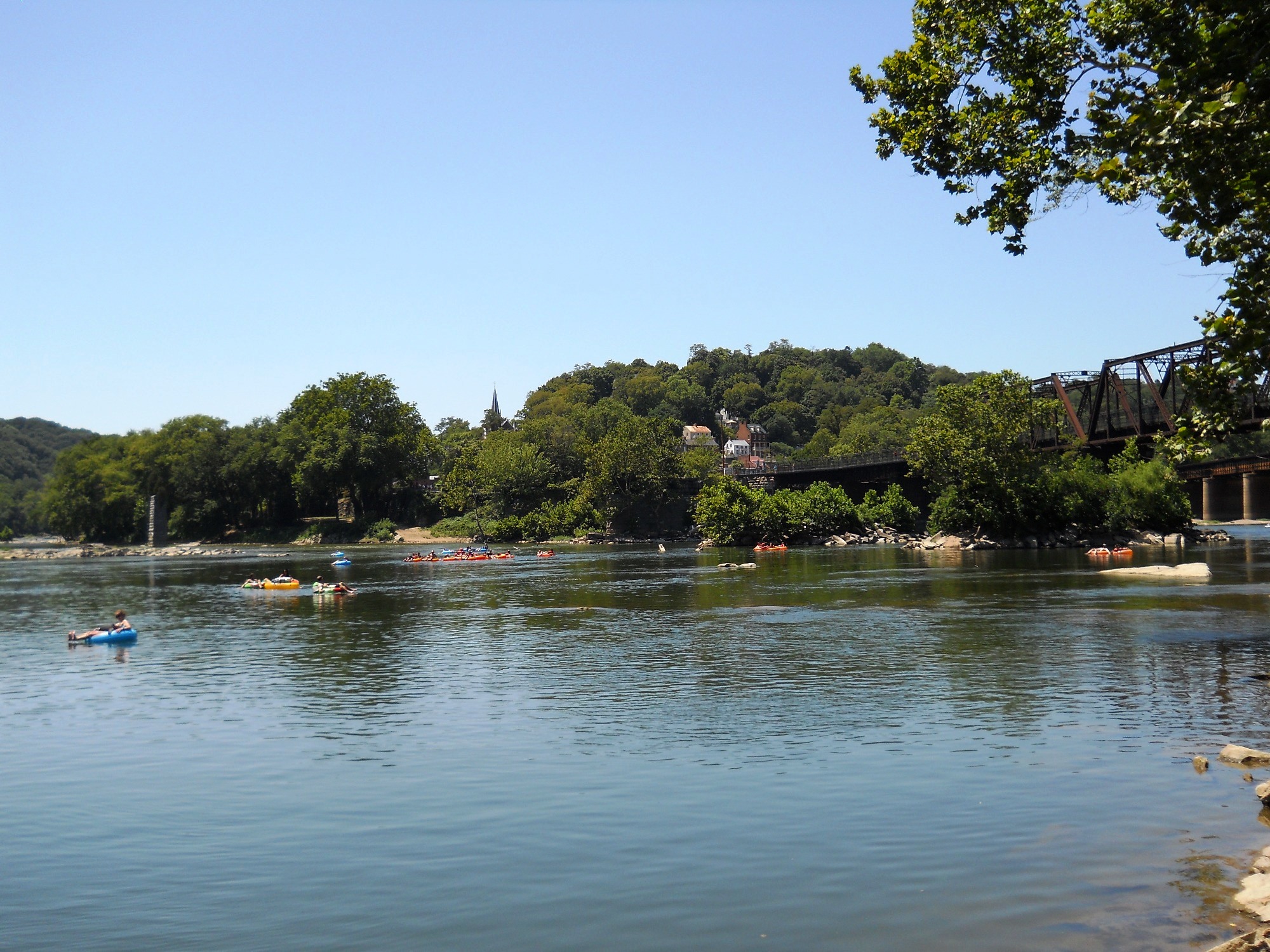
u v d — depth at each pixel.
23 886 17.14
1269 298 23.44
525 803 21.17
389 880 17.02
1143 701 30.03
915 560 102.38
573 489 193.62
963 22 32.62
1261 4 19.44
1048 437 142.38
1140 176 25.89
